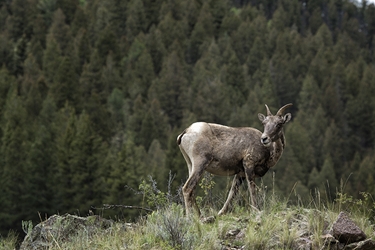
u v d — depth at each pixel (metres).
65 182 160.62
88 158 159.88
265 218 26.16
